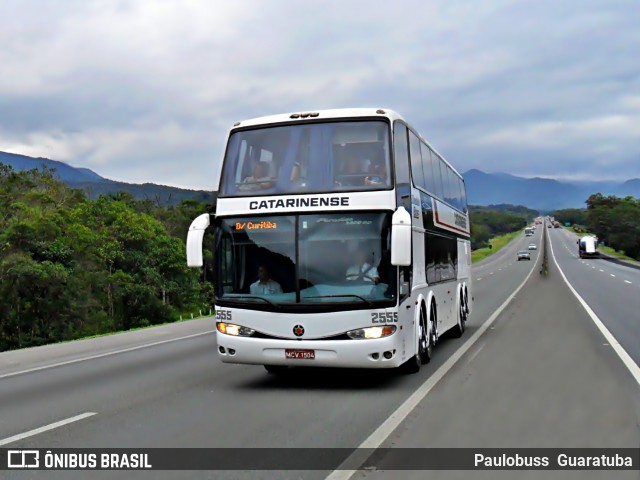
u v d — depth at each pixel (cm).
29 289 5278
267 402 930
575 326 1839
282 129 1056
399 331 993
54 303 5350
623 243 13862
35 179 7762
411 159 1167
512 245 16550
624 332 1684
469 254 2073
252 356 1003
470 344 1524
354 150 1026
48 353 1698
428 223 1312
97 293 6022
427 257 1280
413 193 1163
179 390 1055
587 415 800
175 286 6688
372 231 993
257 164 1054
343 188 1009
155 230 6838
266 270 1012
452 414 822
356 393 979
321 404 907
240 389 1045
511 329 1823
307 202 1013
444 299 1496
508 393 935
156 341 1936
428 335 1250
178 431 773
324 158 1028
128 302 6359
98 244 6250
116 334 2183
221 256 1041
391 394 962
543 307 2542
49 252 5447
